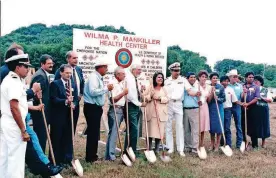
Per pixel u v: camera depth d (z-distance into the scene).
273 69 85.38
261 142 9.76
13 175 4.27
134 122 6.96
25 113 4.44
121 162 6.70
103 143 8.53
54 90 5.97
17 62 4.30
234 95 8.32
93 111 6.43
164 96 7.19
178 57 53.81
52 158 5.41
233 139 10.06
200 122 7.79
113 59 8.02
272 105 24.52
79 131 10.46
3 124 4.25
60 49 46.81
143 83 8.48
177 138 7.65
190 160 7.15
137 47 8.35
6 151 4.32
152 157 6.89
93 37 7.74
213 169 6.55
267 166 6.92
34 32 90.81
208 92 7.96
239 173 6.34
